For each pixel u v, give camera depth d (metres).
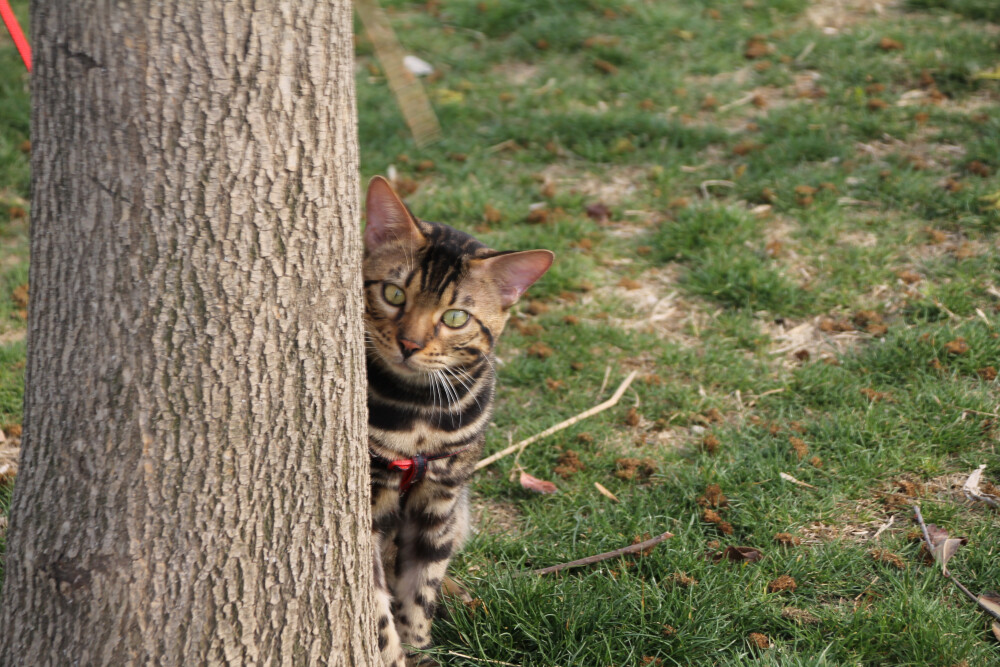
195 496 2.17
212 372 2.12
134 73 1.93
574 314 5.60
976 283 5.51
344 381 2.37
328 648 2.49
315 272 2.21
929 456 4.32
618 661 3.21
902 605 3.37
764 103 7.69
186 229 2.03
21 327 5.33
